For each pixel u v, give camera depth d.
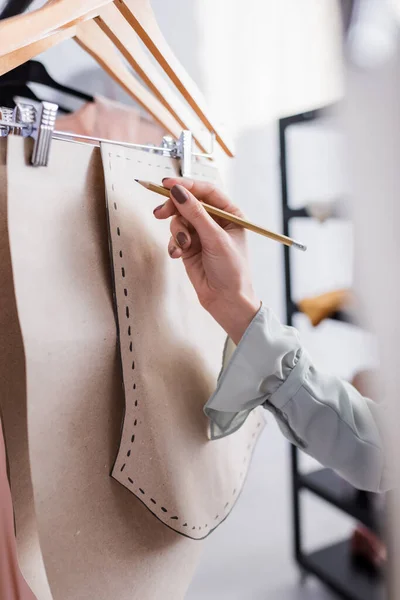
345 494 1.16
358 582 1.10
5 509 0.35
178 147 0.48
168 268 0.45
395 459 0.23
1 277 0.33
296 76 1.22
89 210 0.38
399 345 0.21
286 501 1.46
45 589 0.38
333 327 1.11
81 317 0.35
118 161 0.40
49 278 0.33
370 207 0.21
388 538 0.23
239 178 1.36
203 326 0.51
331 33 0.22
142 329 0.40
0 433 0.32
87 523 0.35
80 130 0.88
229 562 1.26
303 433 0.50
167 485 0.41
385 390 0.22
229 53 1.26
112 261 0.37
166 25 1.15
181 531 0.42
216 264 0.44
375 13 0.21
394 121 0.20
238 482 0.52
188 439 0.44
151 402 0.40
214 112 1.26
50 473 0.32
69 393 0.34
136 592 0.39
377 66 0.21
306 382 0.49
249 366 0.45
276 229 1.46
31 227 0.33
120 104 0.91
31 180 0.33
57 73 0.85
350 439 0.48
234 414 0.48
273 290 1.48
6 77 0.79
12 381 0.34
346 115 0.21
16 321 0.34
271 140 1.38
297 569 1.25
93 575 0.35
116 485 0.38
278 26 1.23
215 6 1.22
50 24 0.34
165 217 0.42
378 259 0.21
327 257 1.22
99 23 0.47
